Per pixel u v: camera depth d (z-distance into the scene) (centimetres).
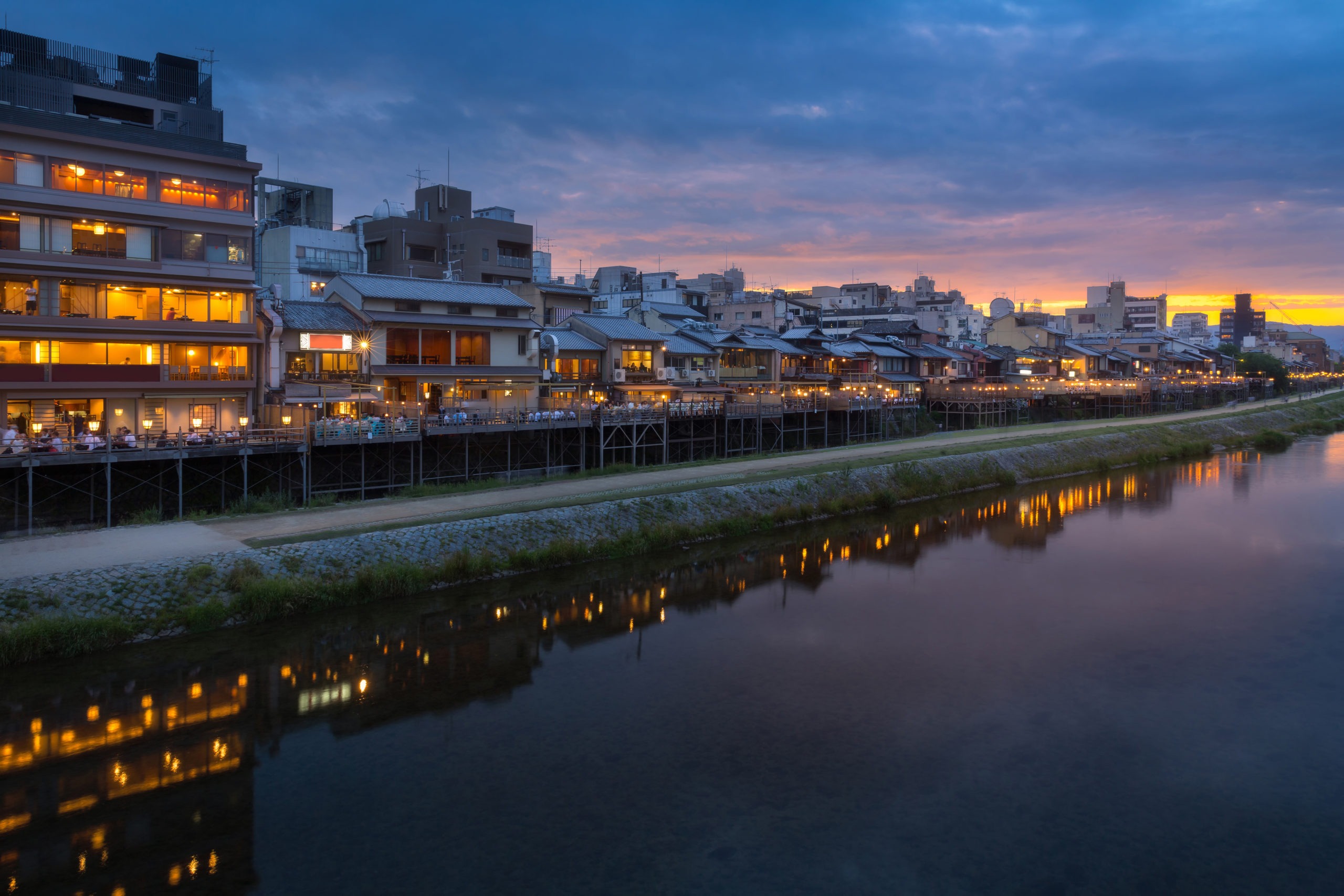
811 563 3634
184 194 3641
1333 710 2206
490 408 4666
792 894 1448
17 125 3228
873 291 13100
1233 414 9744
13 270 3225
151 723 2045
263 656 2430
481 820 1667
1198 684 2370
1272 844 1623
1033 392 8500
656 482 4325
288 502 3484
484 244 6731
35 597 2369
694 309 8481
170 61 4166
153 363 3559
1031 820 1691
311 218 6894
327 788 1781
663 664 2491
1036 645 2677
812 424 6334
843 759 1925
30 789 1766
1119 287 16300
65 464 2912
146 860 1534
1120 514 4744
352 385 4162
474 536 3269
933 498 5147
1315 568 3588
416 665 2441
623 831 1633
